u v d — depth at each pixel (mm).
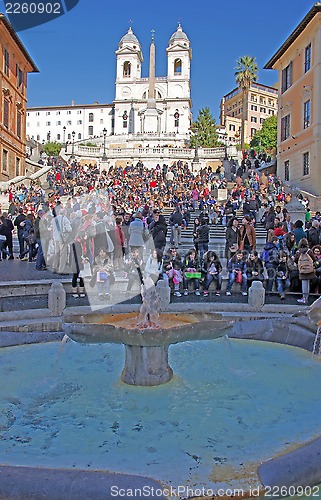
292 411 5266
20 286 12328
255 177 34688
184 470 3863
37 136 108000
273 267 12914
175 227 19609
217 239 21469
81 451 4305
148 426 4848
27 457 4188
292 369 6848
